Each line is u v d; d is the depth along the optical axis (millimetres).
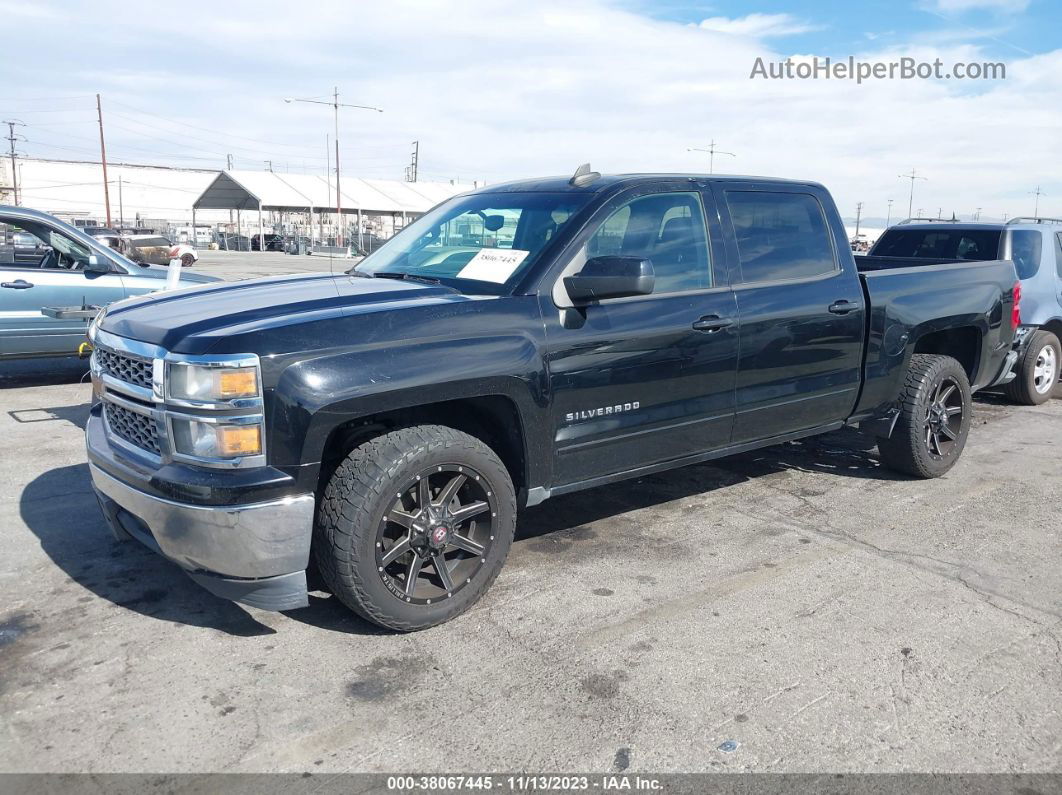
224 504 3002
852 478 5602
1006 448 6434
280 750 2684
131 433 3418
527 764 2625
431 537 3361
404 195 55062
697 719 2857
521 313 3604
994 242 8023
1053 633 3473
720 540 4477
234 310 3375
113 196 85562
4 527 4488
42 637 3371
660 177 4230
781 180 4781
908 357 5215
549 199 4164
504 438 3766
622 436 3994
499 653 3285
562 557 4230
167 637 3387
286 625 3494
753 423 4543
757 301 4402
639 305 3965
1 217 7926
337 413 3102
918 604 3730
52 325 8094
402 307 3387
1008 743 2738
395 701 2957
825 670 3170
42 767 2594
